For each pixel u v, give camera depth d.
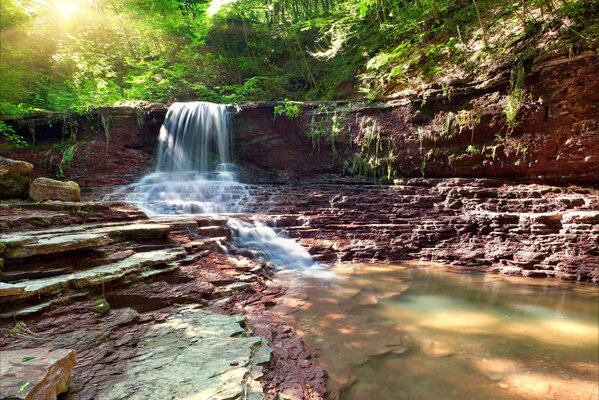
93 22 19.80
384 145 14.12
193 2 26.05
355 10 16.59
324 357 4.56
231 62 21.61
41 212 7.07
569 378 4.20
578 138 10.42
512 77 11.29
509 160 11.76
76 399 2.75
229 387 3.01
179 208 11.85
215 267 7.14
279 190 13.91
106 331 3.94
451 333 5.48
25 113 15.59
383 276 8.86
